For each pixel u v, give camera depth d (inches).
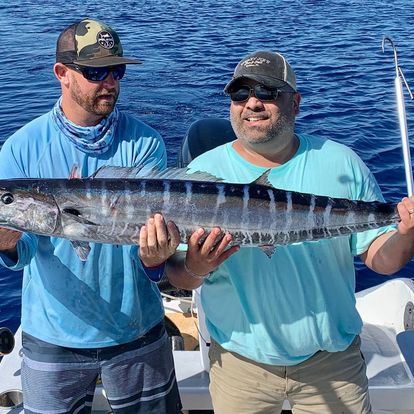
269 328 57.1
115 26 370.0
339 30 343.6
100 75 54.3
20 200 55.1
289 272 56.7
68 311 58.0
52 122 58.1
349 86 230.2
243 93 54.7
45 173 57.5
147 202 55.2
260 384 59.6
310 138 60.2
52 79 251.3
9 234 55.7
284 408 68.1
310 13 408.2
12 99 224.1
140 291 59.7
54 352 58.4
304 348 57.2
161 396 61.7
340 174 58.6
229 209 55.7
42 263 58.2
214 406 62.5
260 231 56.1
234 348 59.1
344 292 58.7
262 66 54.1
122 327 59.0
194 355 73.4
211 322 60.8
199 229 53.7
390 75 244.4
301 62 270.2
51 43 323.0
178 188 55.7
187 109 210.8
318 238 56.9
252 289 57.1
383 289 83.0
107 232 55.5
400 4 441.1
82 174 57.6
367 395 60.5
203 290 61.1
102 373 60.1
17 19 400.8
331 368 58.7
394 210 56.9
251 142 56.3
